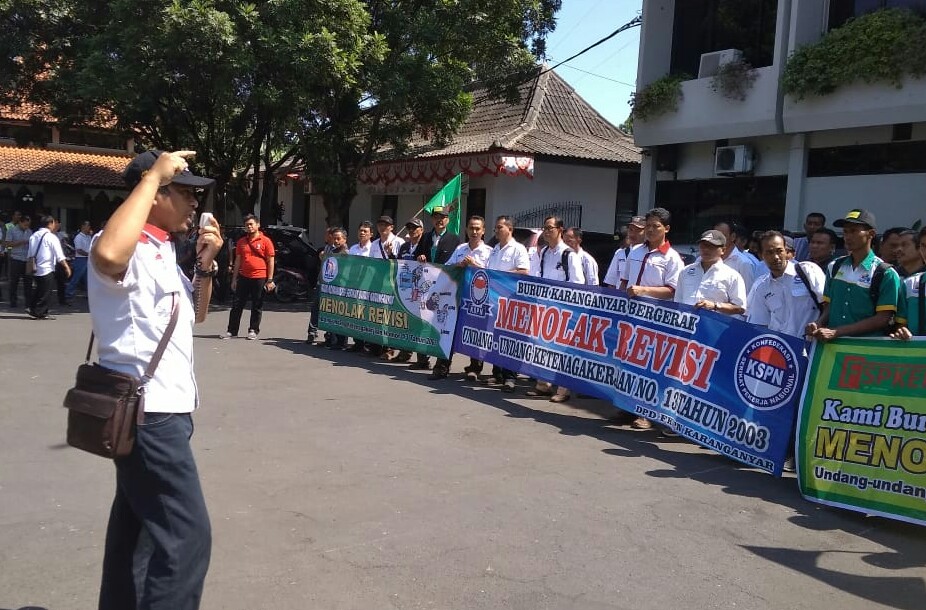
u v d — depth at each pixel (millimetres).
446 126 17359
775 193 13438
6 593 3428
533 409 7457
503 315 8156
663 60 15180
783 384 5645
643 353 6711
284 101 14305
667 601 3609
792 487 5492
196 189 2848
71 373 8164
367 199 24422
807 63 11789
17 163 24250
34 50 15539
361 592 3561
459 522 4449
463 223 19891
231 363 9133
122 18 13367
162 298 2773
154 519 2730
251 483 4969
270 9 13672
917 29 10445
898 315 5477
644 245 7363
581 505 4824
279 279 16797
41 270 12680
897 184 11555
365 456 5629
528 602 3529
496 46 16578
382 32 16203
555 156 18109
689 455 6164
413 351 9211
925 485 4668
